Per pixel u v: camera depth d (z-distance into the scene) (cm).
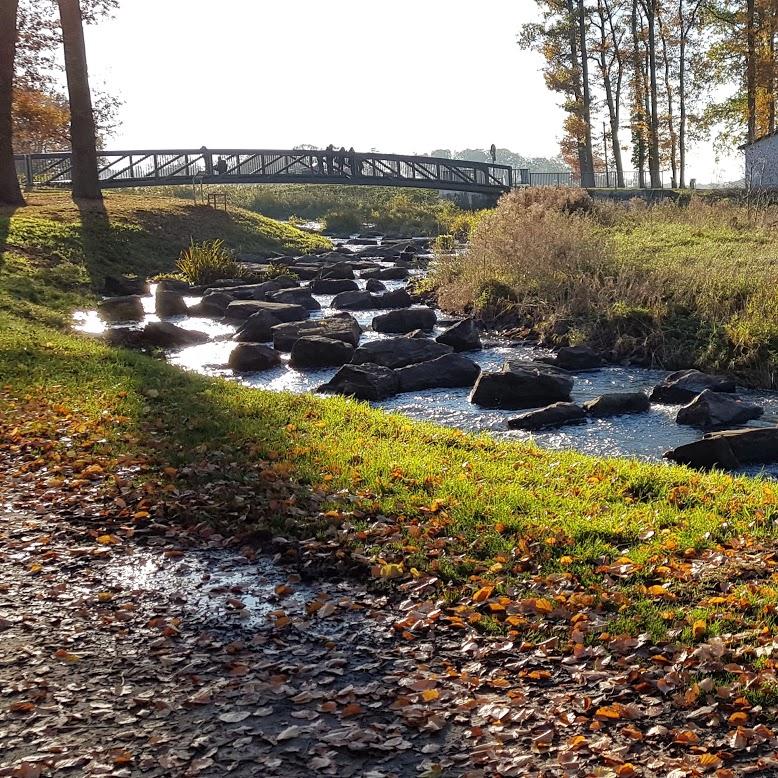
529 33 5678
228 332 2025
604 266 2108
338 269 2875
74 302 2244
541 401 1330
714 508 764
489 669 511
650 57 5456
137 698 482
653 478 870
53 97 3766
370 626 569
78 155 3459
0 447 934
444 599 593
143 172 4606
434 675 501
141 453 909
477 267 2336
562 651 522
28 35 3156
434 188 5334
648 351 1638
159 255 3075
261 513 749
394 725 454
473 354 1748
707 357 1548
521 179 6066
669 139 5900
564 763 416
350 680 502
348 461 876
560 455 986
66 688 495
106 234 2986
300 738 444
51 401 1114
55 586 627
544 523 711
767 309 1658
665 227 2794
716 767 408
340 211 5719
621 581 613
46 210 3109
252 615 589
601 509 770
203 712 470
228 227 3684
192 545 709
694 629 528
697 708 457
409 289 2552
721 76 5341
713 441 1002
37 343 1485
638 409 1284
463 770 416
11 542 704
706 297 1752
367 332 1991
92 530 732
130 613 590
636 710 455
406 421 1117
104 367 1346
